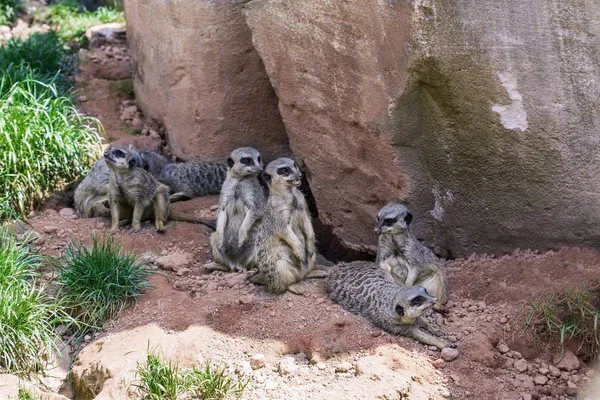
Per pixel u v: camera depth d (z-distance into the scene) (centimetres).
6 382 632
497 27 666
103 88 1191
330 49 747
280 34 780
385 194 782
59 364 683
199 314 693
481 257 775
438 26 671
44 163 926
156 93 1041
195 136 973
